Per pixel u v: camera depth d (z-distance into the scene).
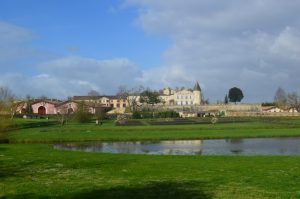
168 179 26.22
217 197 20.59
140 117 174.88
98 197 20.61
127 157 40.97
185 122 140.75
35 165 34.19
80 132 93.56
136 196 20.84
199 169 31.08
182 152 54.78
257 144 66.25
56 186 23.67
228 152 54.59
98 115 176.62
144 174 28.59
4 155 43.25
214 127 106.81
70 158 39.94
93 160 37.97
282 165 33.34
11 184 24.45
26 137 77.56
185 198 20.33
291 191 22.16
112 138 77.19
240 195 21.06
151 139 76.31
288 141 71.56
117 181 25.53
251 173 28.78
